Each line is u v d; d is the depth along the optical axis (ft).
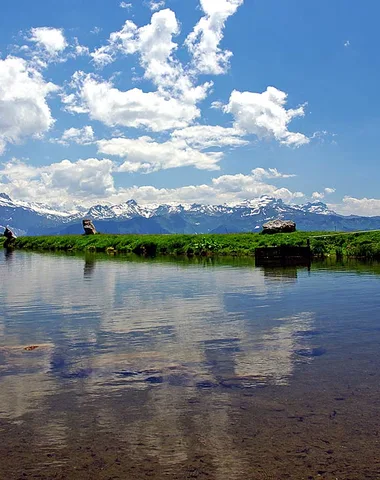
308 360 32.14
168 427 22.43
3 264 122.72
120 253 175.01
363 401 24.85
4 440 21.45
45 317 48.44
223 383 27.96
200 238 168.76
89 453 20.27
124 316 48.67
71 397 26.12
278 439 21.09
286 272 90.38
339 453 19.88
